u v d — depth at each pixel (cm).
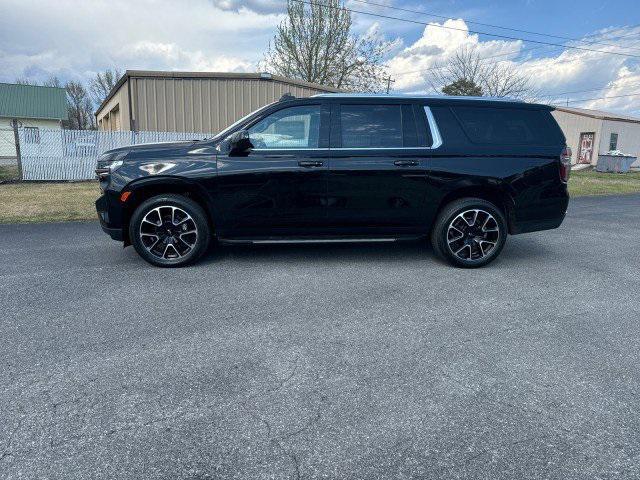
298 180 506
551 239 719
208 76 1549
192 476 208
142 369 298
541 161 528
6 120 3444
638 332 364
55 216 843
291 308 404
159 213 509
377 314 393
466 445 230
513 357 320
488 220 527
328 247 624
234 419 248
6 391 271
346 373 296
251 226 517
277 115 513
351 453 223
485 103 536
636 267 554
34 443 227
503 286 472
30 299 418
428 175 514
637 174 2578
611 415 255
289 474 210
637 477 210
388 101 523
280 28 2872
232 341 338
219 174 501
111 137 1454
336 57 2902
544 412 257
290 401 265
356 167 508
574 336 355
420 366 306
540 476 210
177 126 1551
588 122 2997
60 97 3725
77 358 311
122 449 224
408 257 577
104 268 516
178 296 430
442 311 402
